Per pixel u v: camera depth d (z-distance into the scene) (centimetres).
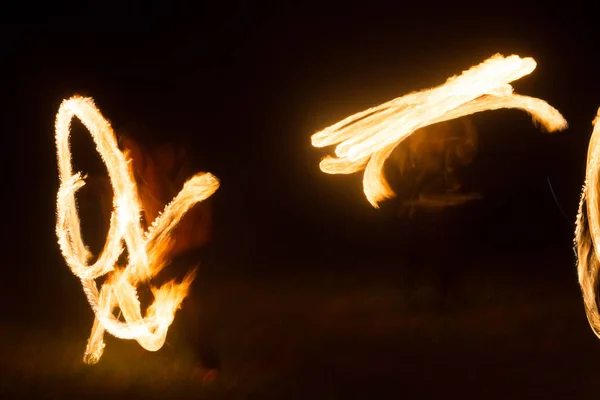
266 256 1828
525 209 2003
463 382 935
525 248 1798
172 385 951
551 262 1678
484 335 1151
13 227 1997
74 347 1142
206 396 905
